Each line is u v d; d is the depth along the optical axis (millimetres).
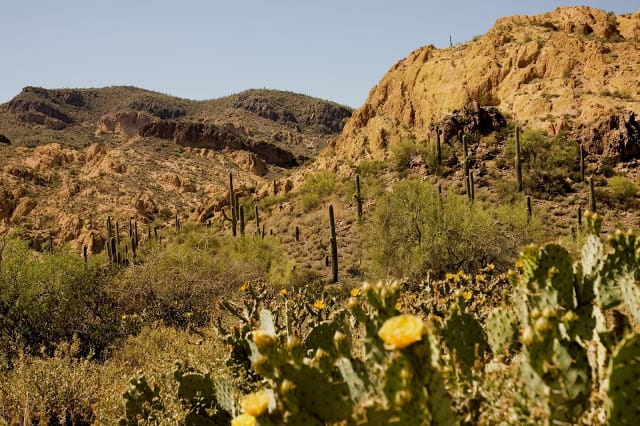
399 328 1252
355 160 59938
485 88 56156
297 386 1528
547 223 29953
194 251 22266
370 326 1715
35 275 10844
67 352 7566
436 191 22438
